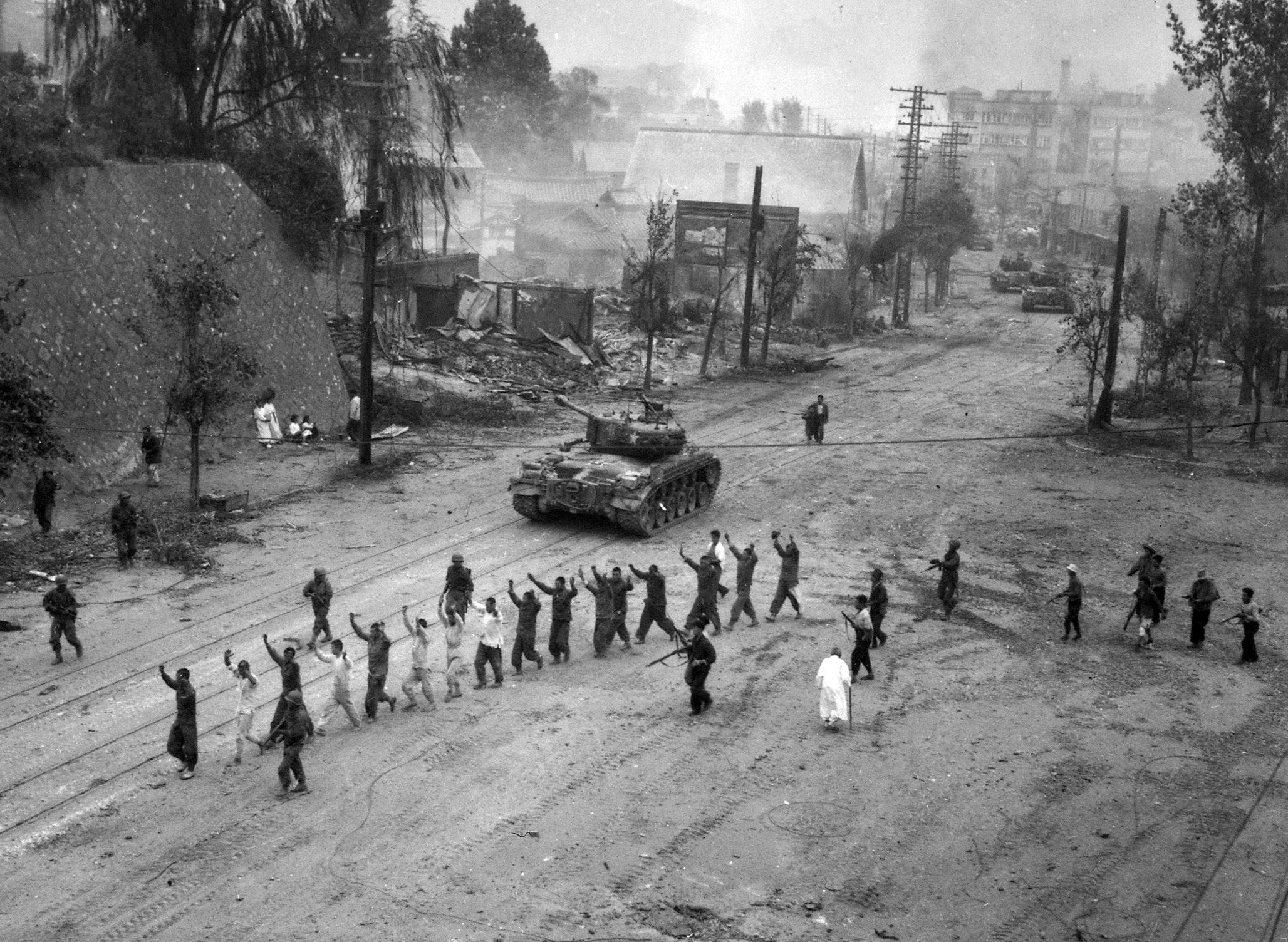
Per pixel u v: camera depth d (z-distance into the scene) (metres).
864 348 67.75
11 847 14.73
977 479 36.69
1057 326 80.12
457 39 123.12
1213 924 14.09
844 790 16.88
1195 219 49.84
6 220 29.86
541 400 45.12
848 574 26.97
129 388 32.38
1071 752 18.41
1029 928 13.88
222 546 27.03
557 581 21.02
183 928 13.22
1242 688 21.31
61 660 20.33
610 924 13.58
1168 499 35.09
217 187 37.03
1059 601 25.86
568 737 18.19
